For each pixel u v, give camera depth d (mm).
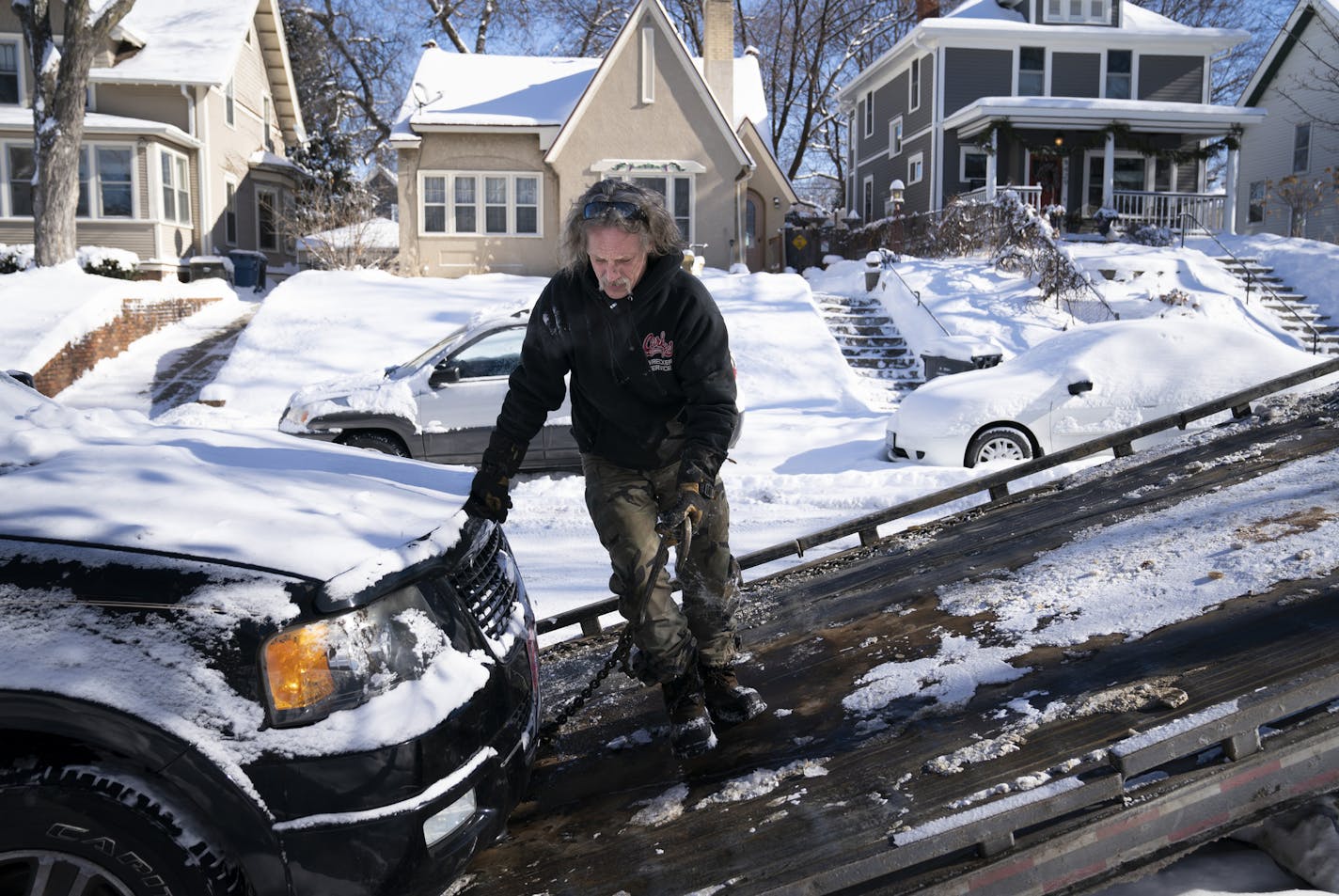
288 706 2027
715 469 2680
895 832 2346
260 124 34062
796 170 43125
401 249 25703
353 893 2031
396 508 2654
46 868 1925
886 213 34281
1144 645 3098
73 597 2066
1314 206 30859
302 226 26203
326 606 2090
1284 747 2512
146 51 28281
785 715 3146
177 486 2549
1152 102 27484
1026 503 4957
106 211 26312
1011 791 2420
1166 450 5242
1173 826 2441
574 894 2361
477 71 27594
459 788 2154
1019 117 27172
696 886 2303
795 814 2543
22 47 26859
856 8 41688
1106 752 2467
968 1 32531
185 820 1979
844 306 21125
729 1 27312
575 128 24859
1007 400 9758
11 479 2541
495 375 10164
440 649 2281
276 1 33406
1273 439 4988
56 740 2012
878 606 3961
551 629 4145
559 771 3055
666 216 2609
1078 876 2377
